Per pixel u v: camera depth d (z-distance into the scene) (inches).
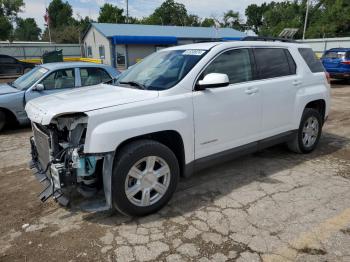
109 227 133.9
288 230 129.0
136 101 133.7
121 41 1111.6
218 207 147.6
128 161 129.2
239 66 170.2
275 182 173.3
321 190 163.5
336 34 2036.2
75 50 1585.9
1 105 284.0
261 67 180.7
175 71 154.7
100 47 1336.1
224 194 160.1
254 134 177.6
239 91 164.9
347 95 494.9
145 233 128.9
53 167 126.5
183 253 116.6
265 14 3061.0
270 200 153.3
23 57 1459.2
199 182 174.4
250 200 153.6
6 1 1673.2
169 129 138.9
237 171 188.7
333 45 1204.5
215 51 159.9
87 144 123.0
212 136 157.0
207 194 160.4
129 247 120.5
